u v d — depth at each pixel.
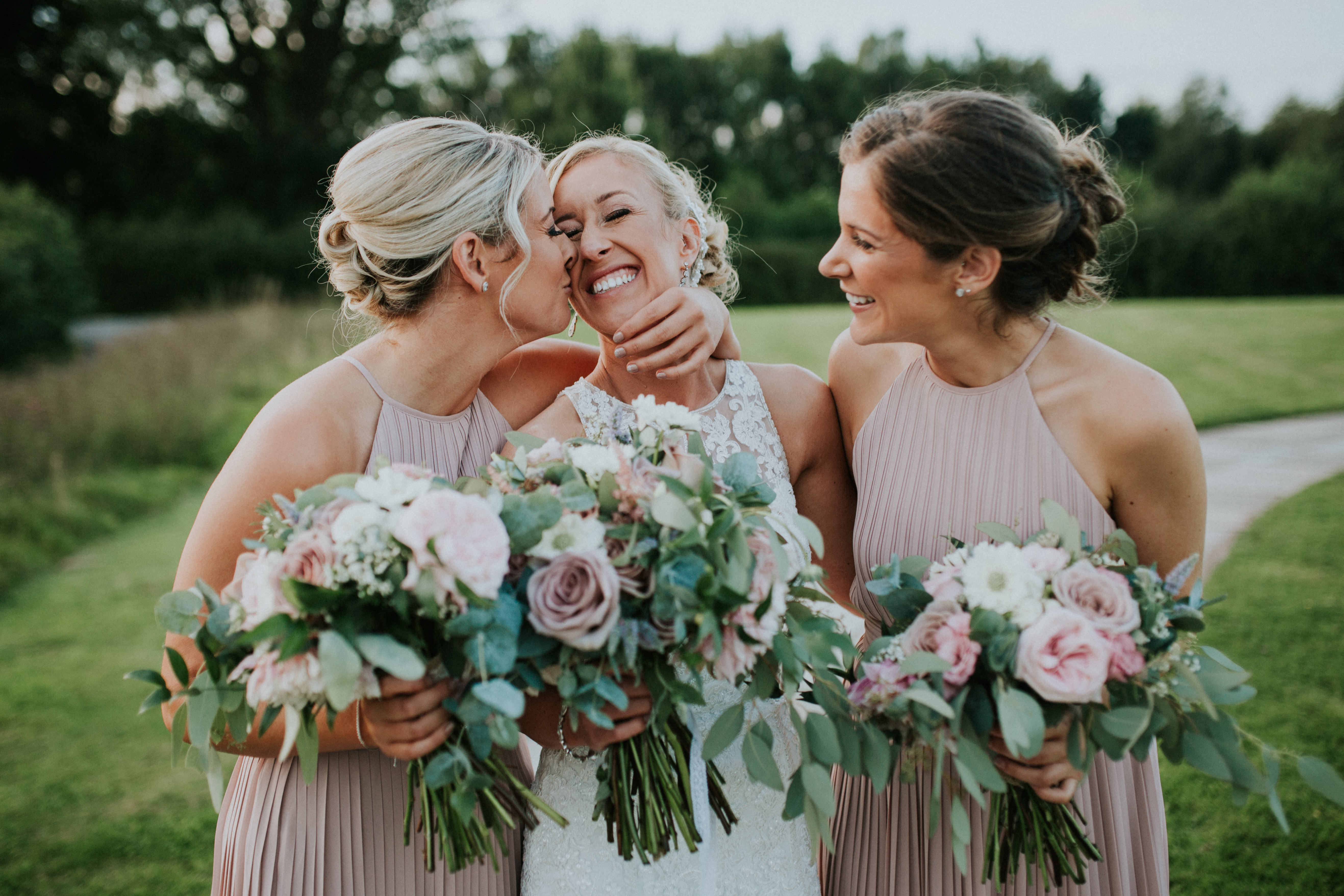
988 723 1.31
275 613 1.14
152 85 28.33
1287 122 40.66
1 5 24.11
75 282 15.06
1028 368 1.67
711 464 1.37
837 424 1.98
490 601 1.16
